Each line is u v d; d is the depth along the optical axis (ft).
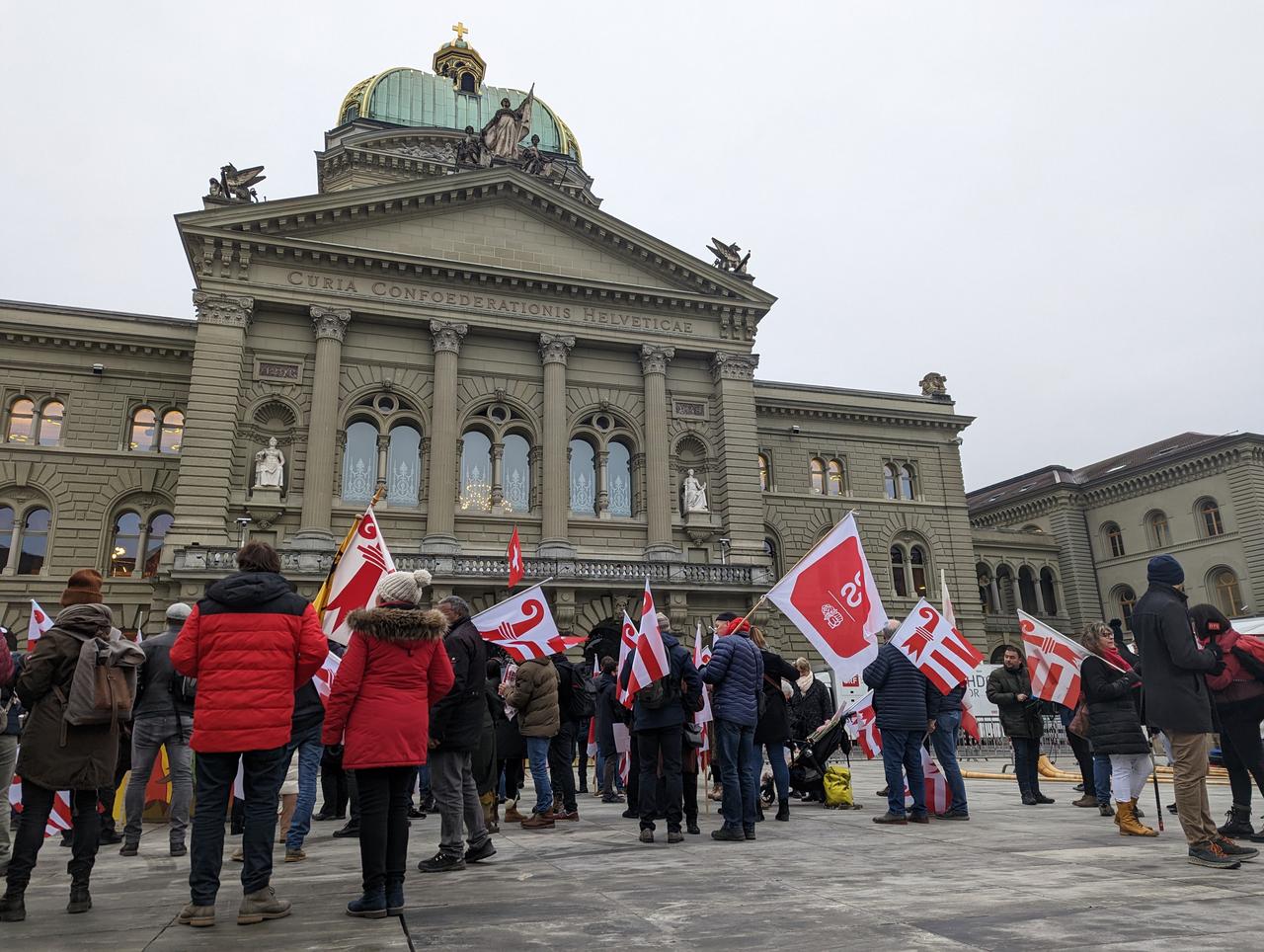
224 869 29.19
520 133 137.49
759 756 38.01
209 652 21.34
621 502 123.75
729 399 128.06
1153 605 26.45
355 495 111.45
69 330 117.29
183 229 108.37
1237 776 29.99
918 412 159.33
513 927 18.99
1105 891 21.66
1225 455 176.65
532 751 39.17
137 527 116.47
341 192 115.55
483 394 118.93
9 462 112.78
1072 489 202.80
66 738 22.21
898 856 27.73
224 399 106.01
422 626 22.16
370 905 20.56
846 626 39.75
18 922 21.03
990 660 177.78
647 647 33.04
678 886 23.44
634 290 125.39
